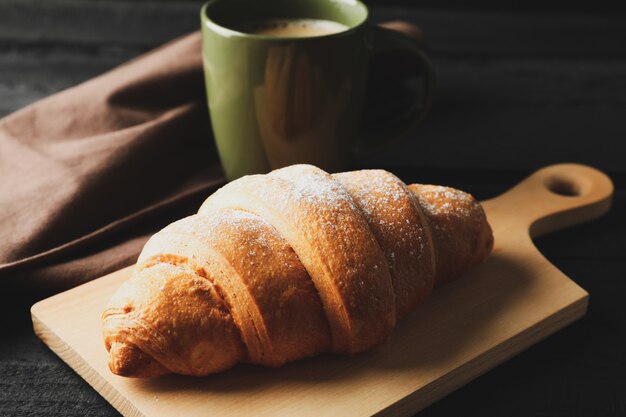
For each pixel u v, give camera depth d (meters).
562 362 0.54
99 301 0.55
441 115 0.74
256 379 0.51
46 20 0.83
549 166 0.67
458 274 0.56
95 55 0.79
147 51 0.80
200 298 0.50
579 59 0.81
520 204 0.63
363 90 0.63
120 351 0.49
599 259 0.61
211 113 0.63
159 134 0.66
